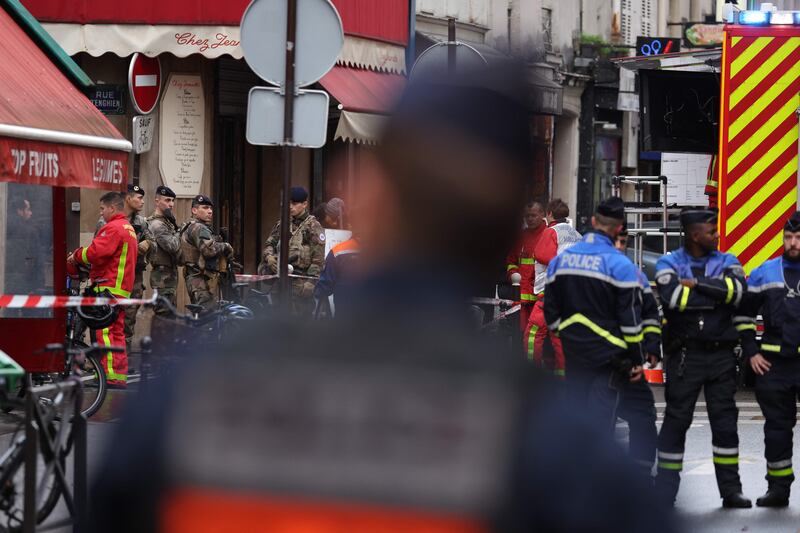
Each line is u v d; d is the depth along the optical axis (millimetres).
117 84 47094
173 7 45375
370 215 5984
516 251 6000
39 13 45562
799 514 20953
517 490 5570
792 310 22078
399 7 54000
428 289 5906
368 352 5734
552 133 7898
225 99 50531
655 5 103625
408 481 5527
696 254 22047
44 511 13969
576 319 20859
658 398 35844
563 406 5832
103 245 33219
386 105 6109
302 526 5527
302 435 5613
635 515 6062
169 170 48312
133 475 5684
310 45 23812
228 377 5746
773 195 35188
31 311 29562
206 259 37781
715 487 23266
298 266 38000
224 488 5602
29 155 25734
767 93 35094
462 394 5668
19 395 17266
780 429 21844
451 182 5953
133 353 37344
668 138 44219
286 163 23844
